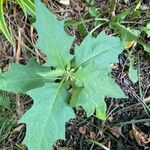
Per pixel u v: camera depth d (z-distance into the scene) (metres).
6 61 0.65
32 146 0.42
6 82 0.44
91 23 0.67
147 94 0.66
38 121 0.42
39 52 0.65
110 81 0.40
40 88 0.42
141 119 0.63
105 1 0.69
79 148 0.62
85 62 0.44
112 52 0.45
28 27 0.66
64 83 0.43
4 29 0.58
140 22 0.69
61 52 0.42
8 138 0.61
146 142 0.63
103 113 0.51
